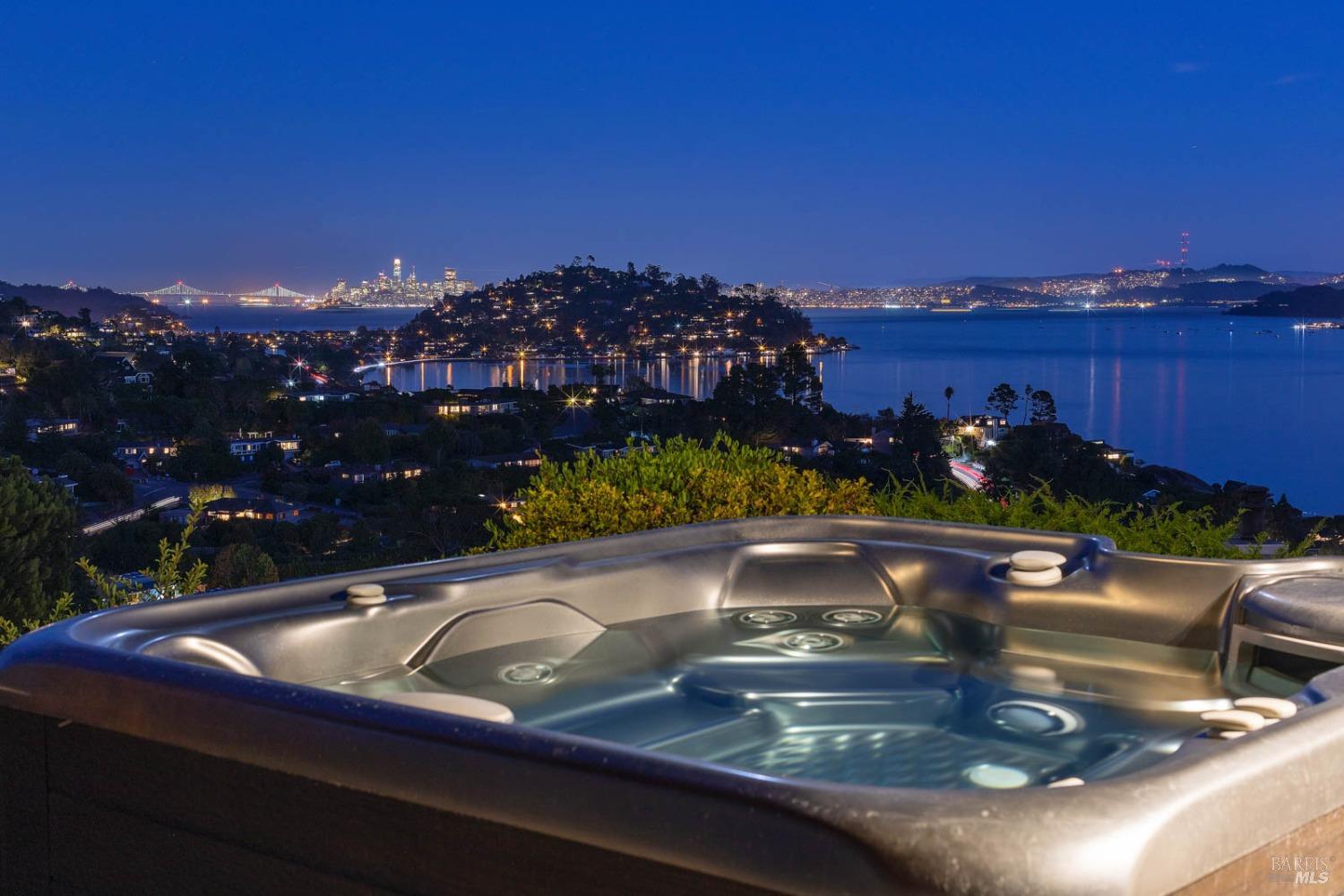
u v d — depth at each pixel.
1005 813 0.76
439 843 0.92
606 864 0.83
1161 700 1.71
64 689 1.14
